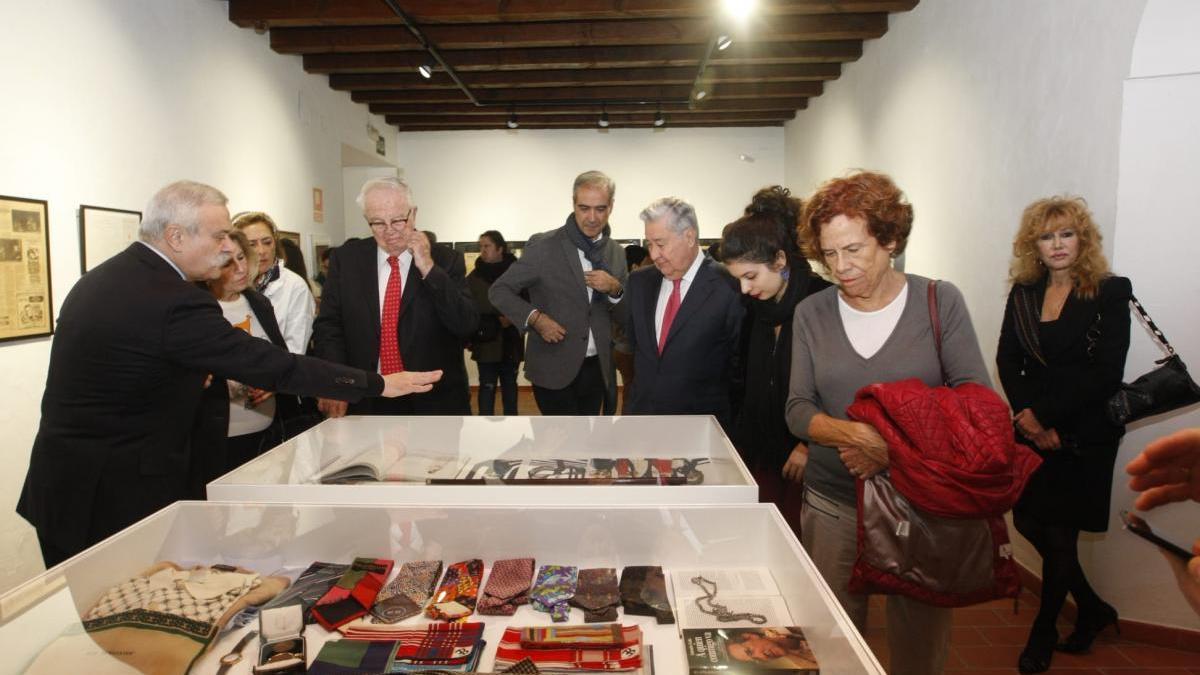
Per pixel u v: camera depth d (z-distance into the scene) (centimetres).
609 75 584
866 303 154
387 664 110
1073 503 225
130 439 164
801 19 459
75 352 157
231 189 422
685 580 135
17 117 251
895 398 133
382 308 254
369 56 533
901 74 436
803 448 198
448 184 811
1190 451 86
